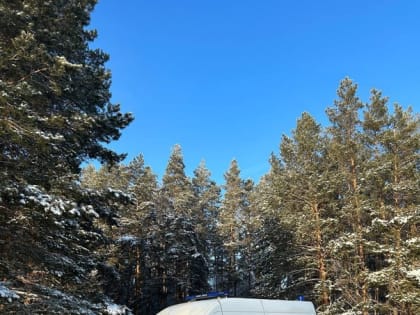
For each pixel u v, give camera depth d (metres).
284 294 28.73
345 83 30.16
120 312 12.40
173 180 42.88
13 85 9.39
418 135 25.34
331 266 24.64
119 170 39.59
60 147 11.72
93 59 15.91
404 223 19.59
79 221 11.78
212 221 50.09
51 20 12.70
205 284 38.84
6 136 8.96
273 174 29.89
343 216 25.16
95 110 14.87
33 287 10.93
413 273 17.02
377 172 24.31
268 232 31.66
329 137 29.84
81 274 12.54
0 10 10.94
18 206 9.45
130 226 34.72
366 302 20.12
